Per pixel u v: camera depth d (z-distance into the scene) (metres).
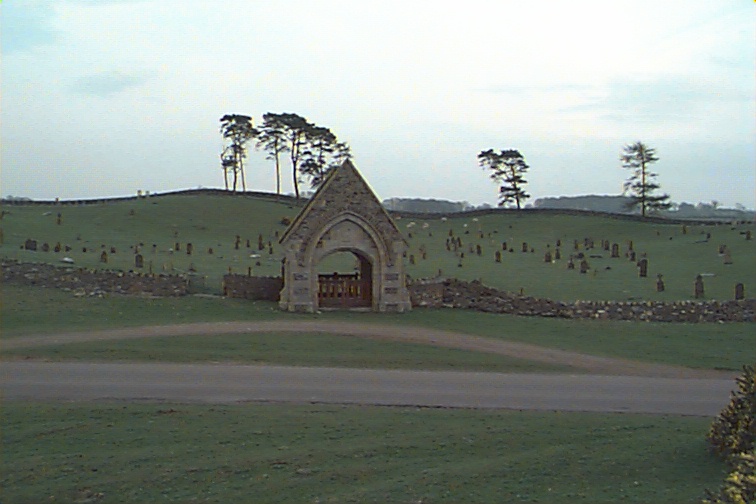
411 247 67.25
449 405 20.31
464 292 39.62
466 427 17.53
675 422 18.70
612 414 19.69
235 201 90.31
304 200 99.50
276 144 109.69
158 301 36.88
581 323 36.31
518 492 13.21
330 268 53.84
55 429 16.98
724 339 33.28
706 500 12.16
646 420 18.89
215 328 32.19
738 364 28.56
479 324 35.47
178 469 14.41
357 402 20.41
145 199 87.38
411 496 13.05
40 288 37.28
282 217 83.62
